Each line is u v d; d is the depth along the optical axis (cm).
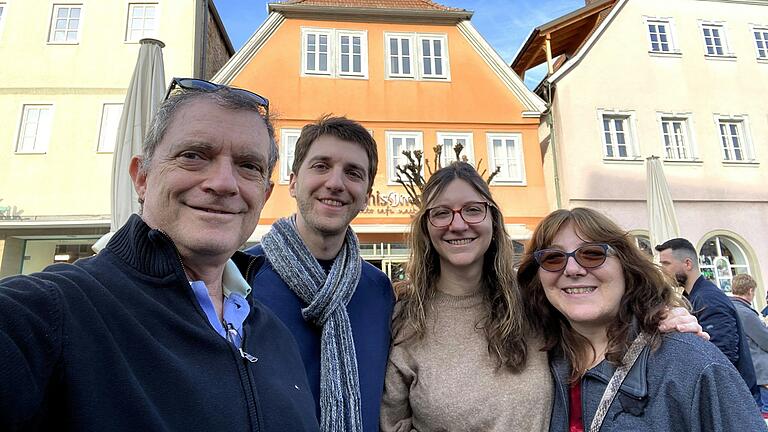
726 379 153
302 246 209
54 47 1326
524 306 217
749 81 1456
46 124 1282
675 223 810
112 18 1350
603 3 1441
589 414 179
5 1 1351
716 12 1496
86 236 1230
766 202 1380
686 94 1421
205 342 116
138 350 102
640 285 186
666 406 161
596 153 1344
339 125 217
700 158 1383
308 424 140
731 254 1365
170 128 133
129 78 1316
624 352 176
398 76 1387
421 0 1535
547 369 202
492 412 189
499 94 1405
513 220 1325
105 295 105
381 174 1312
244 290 154
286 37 1368
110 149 1270
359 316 214
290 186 232
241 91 145
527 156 1372
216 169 131
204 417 106
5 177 1233
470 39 1436
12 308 86
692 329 170
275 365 142
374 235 1278
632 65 1417
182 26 1339
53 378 89
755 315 443
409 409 212
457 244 219
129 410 94
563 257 193
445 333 216
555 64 1767
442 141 1361
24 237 1229
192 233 128
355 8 1382
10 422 81
